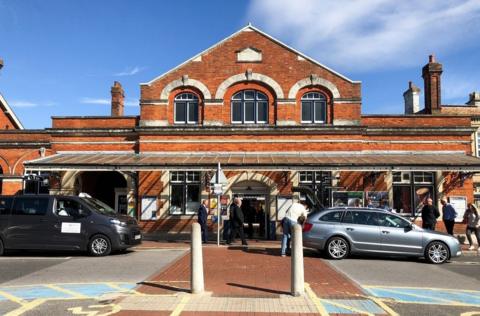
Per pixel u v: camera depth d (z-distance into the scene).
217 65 22.00
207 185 21.28
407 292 8.73
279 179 21.17
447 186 21.06
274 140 21.42
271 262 12.66
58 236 14.20
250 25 22.09
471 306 7.65
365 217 13.98
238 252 15.08
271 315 6.70
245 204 21.42
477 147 27.06
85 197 15.25
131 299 7.66
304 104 21.88
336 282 9.62
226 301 7.51
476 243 19.06
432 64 23.95
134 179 21.72
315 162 18.70
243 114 21.83
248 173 21.20
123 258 13.55
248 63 21.92
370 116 21.89
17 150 22.84
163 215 21.30
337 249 13.72
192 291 8.06
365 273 11.12
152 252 15.19
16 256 14.45
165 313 6.81
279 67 21.84
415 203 21.08
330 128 21.22
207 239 19.67
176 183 21.58
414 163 18.02
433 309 7.39
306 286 9.05
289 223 14.17
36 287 9.09
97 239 14.21
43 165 18.69
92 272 10.98
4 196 14.80
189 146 21.58
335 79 21.67
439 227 20.81
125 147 22.20
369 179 21.03
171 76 22.05
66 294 8.36
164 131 21.62
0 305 7.57
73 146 22.38
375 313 6.97
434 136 21.59
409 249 13.57
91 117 22.62
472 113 28.81
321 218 14.05
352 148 21.27
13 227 14.31
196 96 22.02
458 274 11.40
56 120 22.72
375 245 13.66
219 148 21.50
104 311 7.02
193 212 21.44
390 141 21.56
